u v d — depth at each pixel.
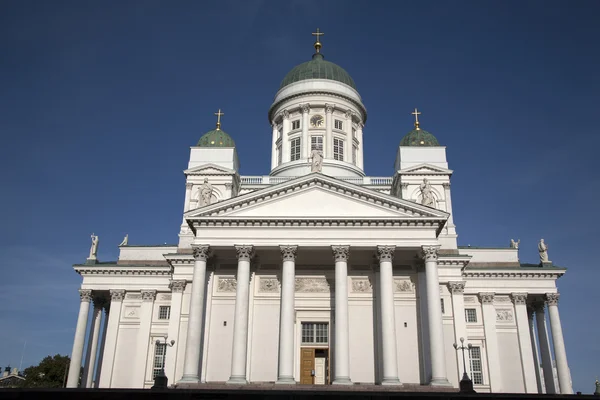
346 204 48.28
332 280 51.28
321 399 31.41
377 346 48.25
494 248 65.75
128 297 64.19
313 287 51.09
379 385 42.88
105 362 60.91
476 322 61.66
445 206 62.28
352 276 50.94
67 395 26.25
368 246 46.66
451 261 57.56
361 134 76.38
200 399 30.25
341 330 44.06
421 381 46.91
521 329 61.22
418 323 48.88
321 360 49.56
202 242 47.28
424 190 50.88
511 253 65.56
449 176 63.56
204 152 65.19
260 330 49.12
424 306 47.75
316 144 70.75
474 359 60.09
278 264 51.50
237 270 48.09
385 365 43.22
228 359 47.88
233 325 48.84
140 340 61.31
